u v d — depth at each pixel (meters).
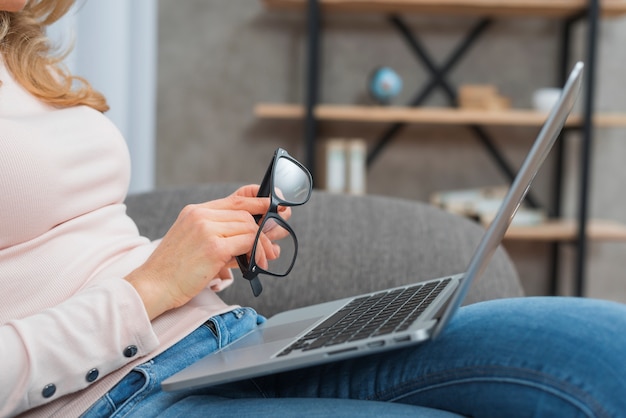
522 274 3.35
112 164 0.92
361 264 1.37
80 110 0.94
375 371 0.80
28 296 0.78
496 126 3.28
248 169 3.34
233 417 0.69
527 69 3.26
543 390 0.64
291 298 1.32
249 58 3.30
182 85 3.32
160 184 3.34
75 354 0.71
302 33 3.29
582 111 3.05
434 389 0.73
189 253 0.78
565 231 2.94
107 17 2.08
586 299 0.75
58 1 1.11
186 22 3.30
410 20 3.25
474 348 0.71
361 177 3.00
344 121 3.30
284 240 1.39
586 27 3.15
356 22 3.26
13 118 0.83
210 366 0.73
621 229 2.99
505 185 3.30
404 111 2.96
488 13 3.13
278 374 0.89
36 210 0.78
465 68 3.27
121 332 0.74
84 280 0.82
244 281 1.34
